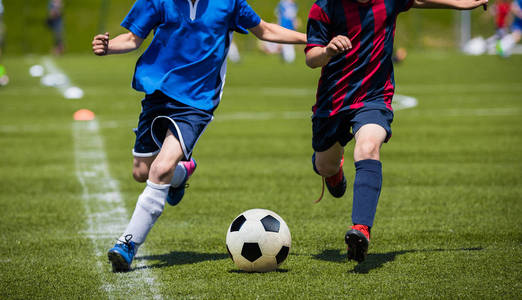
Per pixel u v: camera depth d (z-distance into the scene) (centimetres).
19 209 1032
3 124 2042
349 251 662
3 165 1414
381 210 1003
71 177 1289
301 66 4672
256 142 1705
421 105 2495
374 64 738
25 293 637
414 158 1459
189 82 744
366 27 729
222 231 894
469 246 795
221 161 1446
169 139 734
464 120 2080
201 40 744
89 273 705
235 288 641
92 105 2531
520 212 976
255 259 688
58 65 4656
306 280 664
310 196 1113
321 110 758
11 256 775
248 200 1082
